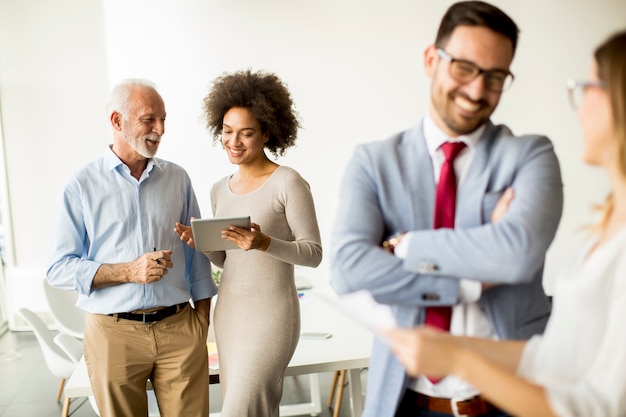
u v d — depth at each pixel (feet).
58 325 10.71
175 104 15.79
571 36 16.75
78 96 16.56
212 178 16.05
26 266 16.94
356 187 4.18
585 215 17.16
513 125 16.93
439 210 4.01
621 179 2.91
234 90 7.27
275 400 7.16
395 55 16.22
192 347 7.48
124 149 7.46
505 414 3.98
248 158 7.30
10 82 16.31
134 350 7.20
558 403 2.70
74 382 7.53
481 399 3.99
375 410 4.16
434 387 4.08
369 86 16.26
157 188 7.66
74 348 10.14
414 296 3.84
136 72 15.70
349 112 16.30
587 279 2.99
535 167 3.84
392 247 4.04
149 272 6.91
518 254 3.58
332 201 16.47
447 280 3.76
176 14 15.58
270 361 6.97
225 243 6.76
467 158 4.03
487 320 3.98
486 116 3.82
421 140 4.12
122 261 7.37
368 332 9.05
